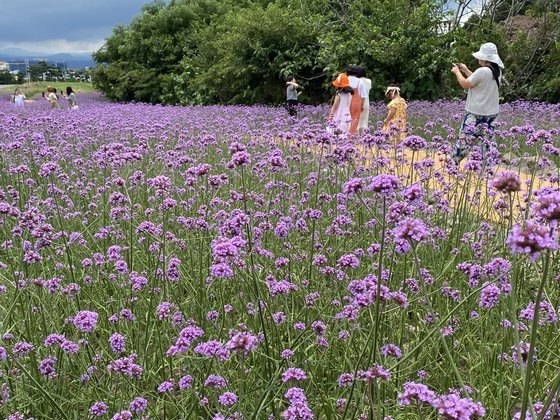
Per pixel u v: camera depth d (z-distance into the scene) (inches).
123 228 204.5
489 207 213.9
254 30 904.9
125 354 134.0
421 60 765.9
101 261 162.4
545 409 69.2
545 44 900.0
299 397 86.5
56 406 97.7
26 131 376.2
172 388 102.4
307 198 208.5
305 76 918.4
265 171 269.9
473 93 337.4
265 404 99.0
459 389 114.2
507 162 243.3
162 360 115.9
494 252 169.8
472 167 165.2
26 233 176.2
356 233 195.5
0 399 101.7
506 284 116.3
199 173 142.8
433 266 169.2
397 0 815.7
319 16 905.5
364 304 101.7
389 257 166.6
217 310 147.6
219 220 177.6
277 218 207.0
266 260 170.7
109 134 426.6
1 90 2038.6
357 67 434.3
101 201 242.8
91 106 984.9
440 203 210.7
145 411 111.7
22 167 196.9
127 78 1290.6
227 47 969.5
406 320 141.3
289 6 949.8
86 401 113.2
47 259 177.0
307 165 295.6
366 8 865.5
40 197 243.6
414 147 157.0
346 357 109.0
